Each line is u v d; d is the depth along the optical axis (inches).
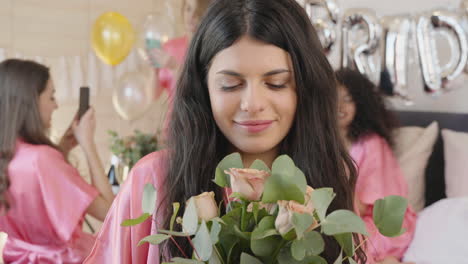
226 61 36.6
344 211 25.7
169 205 40.6
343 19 106.3
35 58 181.9
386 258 83.8
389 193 93.1
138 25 199.3
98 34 144.9
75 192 89.7
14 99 90.0
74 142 102.1
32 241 90.4
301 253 25.4
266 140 37.6
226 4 38.3
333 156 42.5
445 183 99.1
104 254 44.8
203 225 26.3
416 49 99.0
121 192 44.3
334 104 42.5
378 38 102.5
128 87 147.1
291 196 26.2
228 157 30.5
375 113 98.0
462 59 92.8
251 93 36.3
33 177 87.9
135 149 122.9
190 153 41.2
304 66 39.1
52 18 183.9
